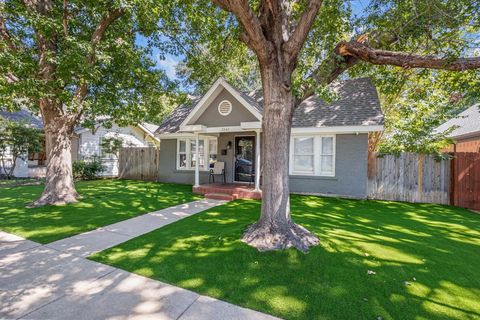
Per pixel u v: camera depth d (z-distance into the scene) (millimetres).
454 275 3514
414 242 4785
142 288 3148
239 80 19109
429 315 2666
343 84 11398
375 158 9656
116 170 19328
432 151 8992
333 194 9914
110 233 5285
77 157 17609
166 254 4148
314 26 6441
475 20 5770
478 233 5441
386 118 12320
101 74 7934
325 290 3094
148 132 21406
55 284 3236
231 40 8531
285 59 4559
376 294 3025
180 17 8828
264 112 4793
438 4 5266
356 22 6605
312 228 5273
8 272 3559
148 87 9523
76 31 8383
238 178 12047
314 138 10273
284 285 3205
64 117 8320
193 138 13250
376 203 8719
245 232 4855
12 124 13383
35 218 6398
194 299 2918
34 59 7012
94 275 3484
